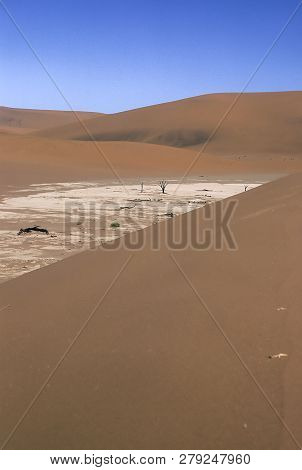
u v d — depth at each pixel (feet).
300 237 20.25
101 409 9.60
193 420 9.01
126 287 16.90
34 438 9.05
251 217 25.71
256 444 8.32
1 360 12.39
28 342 13.29
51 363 11.75
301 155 398.62
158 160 282.36
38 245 60.39
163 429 8.87
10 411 10.02
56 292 18.01
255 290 14.88
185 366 10.77
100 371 11.00
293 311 12.92
